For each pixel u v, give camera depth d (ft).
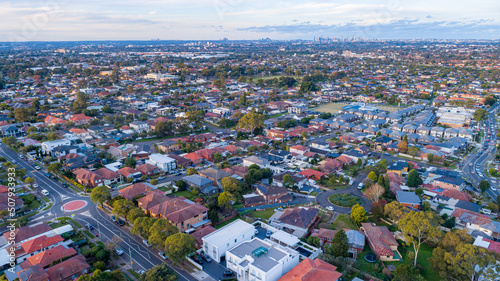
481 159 434.71
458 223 264.93
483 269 178.81
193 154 414.62
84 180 331.16
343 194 324.39
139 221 231.50
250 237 237.66
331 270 186.70
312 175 360.28
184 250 204.64
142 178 351.46
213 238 222.89
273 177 349.00
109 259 213.66
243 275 191.21
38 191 319.47
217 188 323.16
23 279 181.98
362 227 255.70
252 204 298.76
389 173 358.64
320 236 238.68
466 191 332.60
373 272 206.39
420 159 434.30
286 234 239.09
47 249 218.59
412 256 215.51
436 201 306.55
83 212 279.90
